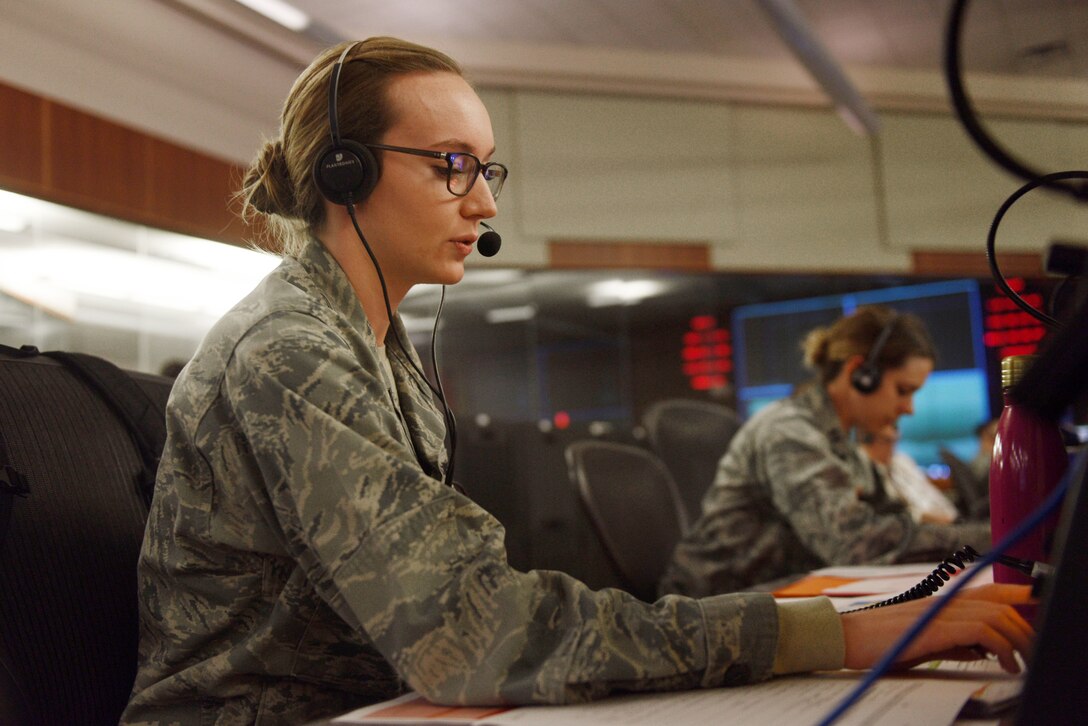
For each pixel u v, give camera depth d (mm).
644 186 6125
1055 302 777
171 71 4340
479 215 993
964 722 566
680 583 2182
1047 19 5844
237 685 824
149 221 4129
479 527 731
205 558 840
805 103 6508
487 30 5590
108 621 940
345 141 942
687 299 7176
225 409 821
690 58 6152
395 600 688
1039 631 414
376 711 656
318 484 730
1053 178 756
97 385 1061
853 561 1868
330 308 899
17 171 3633
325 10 5137
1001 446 783
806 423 2105
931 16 5770
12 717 827
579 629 668
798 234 6418
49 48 3811
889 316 2188
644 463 2365
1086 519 410
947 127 6676
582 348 7367
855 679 692
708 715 595
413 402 1044
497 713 630
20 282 3766
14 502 891
